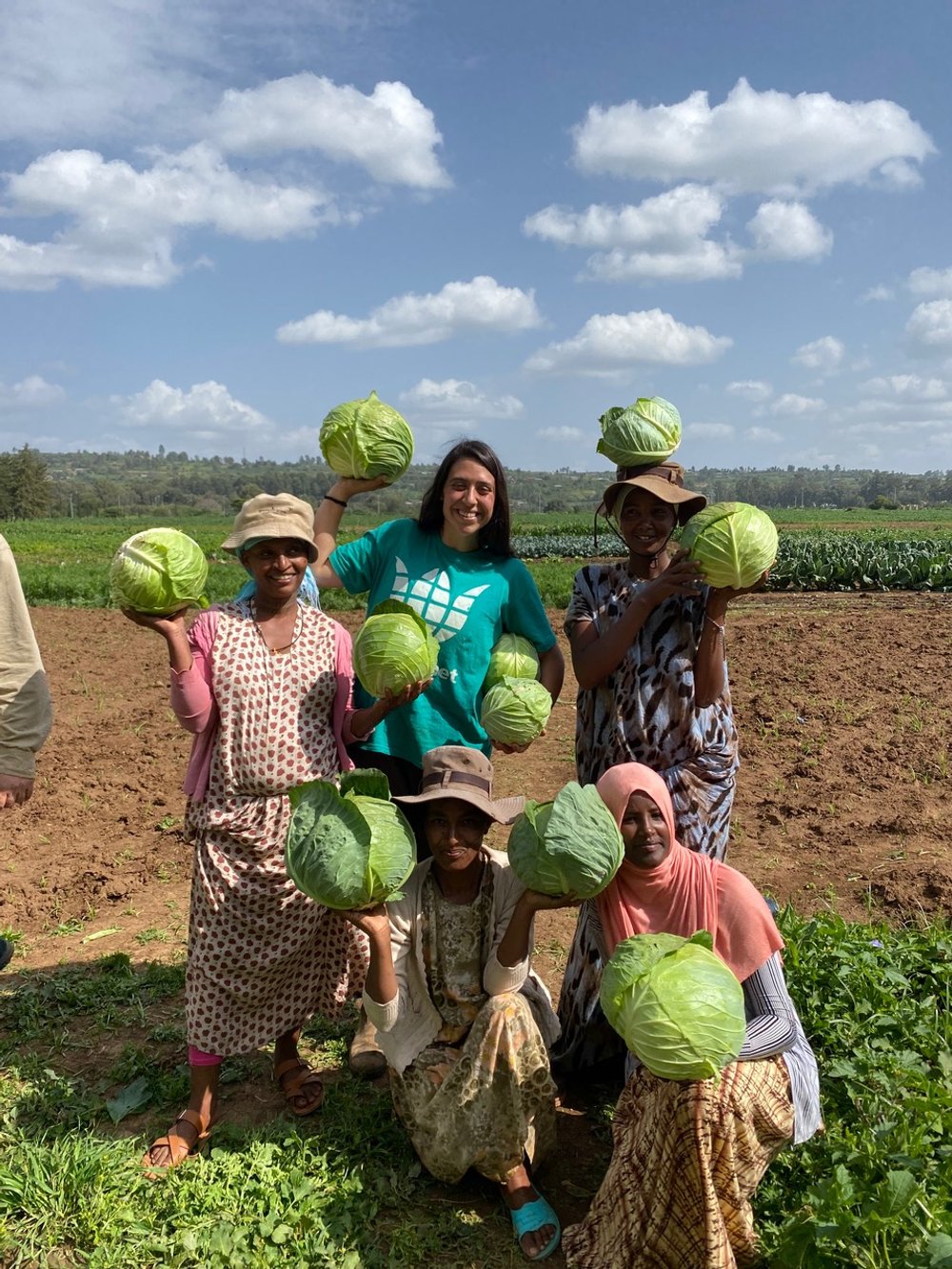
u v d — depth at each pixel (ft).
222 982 11.14
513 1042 10.02
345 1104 11.99
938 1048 11.82
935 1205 8.84
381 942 10.02
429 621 12.47
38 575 81.00
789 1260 8.66
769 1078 9.07
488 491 12.19
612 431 11.48
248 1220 9.87
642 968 8.56
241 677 11.05
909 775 25.41
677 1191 8.64
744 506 10.71
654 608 11.21
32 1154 10.59
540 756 28.25
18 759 11.56
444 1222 10.09
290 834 9.72
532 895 9.77
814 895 18.24
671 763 11.32
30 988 14.82
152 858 20.39
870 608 61.62
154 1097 12.23
